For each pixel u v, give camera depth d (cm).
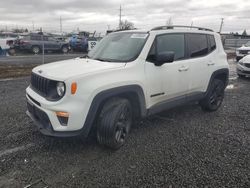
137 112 399
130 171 312
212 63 523
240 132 450
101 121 346
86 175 302
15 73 1052
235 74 1165
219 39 565
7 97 639
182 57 456
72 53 2469
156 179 297
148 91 392
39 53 2262
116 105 352
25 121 470
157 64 398
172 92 438
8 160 330
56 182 287
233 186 287
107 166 322
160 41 417
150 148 376
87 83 320
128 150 367
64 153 353
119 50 412
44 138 399
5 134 411
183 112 561
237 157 355
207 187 284
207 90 526
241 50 1673
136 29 457
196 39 493
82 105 316
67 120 314
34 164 323
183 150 372
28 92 381
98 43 493
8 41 2086
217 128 467
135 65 375
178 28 463
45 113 324
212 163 337
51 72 344
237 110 586
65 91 311
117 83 343
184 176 304
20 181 287
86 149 366
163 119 511
